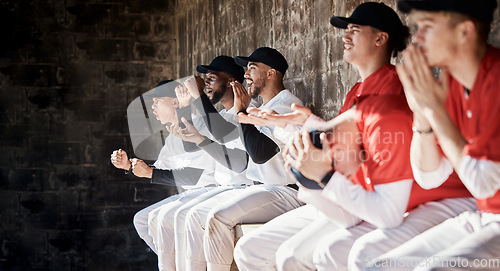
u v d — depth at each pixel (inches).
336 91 161.2
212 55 276.8
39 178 328.5
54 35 329.7
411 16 75.9
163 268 162.2
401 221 85.5
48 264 327.9
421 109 71.9
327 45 165.8
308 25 178.2
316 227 101.3
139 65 335.9
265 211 136.3
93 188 331.0
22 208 327.0
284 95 149.4
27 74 327.9
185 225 149.9
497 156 69.7
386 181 84.5
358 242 86.3
